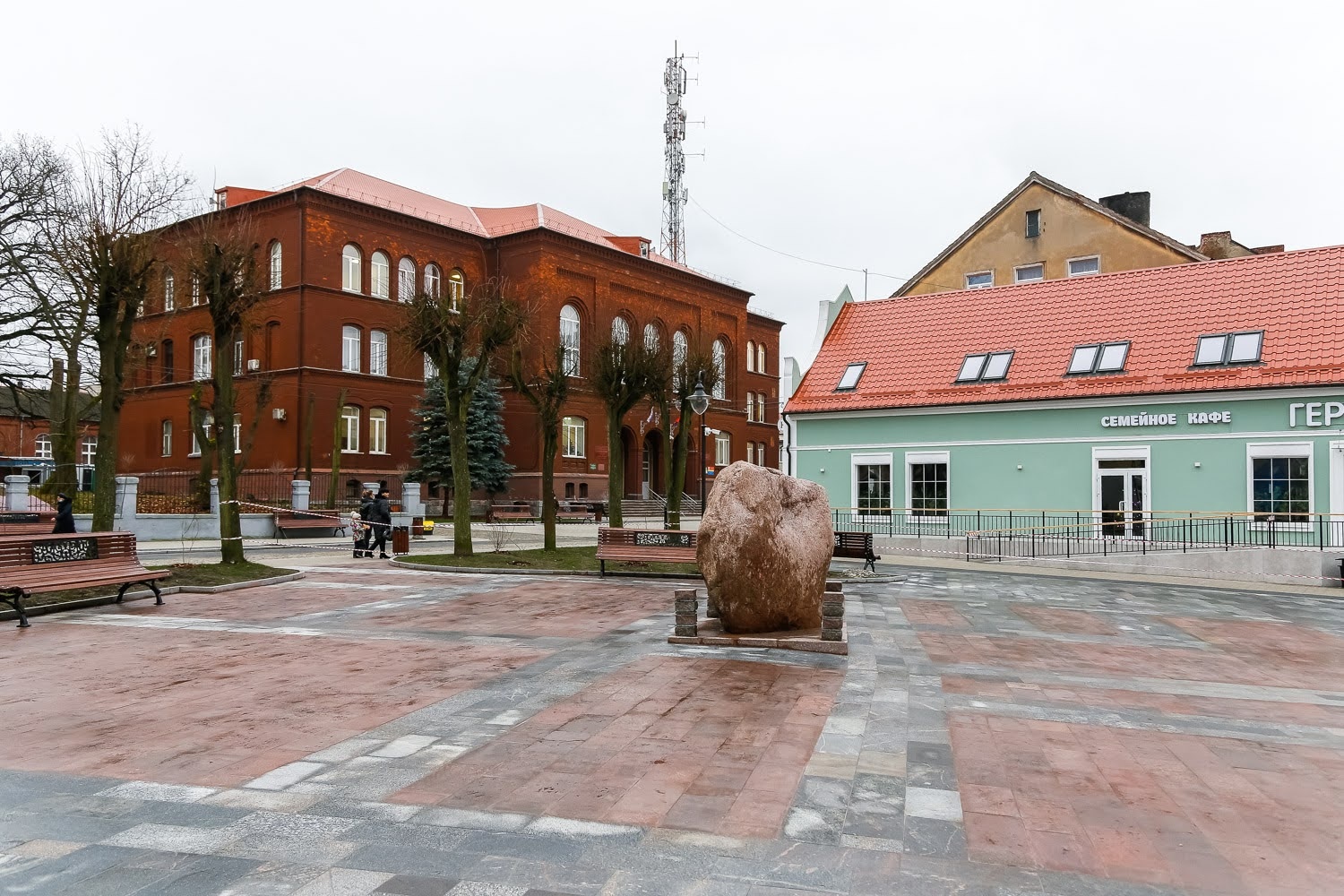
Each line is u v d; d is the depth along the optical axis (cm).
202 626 1113
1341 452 2014
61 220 2216
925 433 2555
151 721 664
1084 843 453
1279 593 1750
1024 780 550
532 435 4853
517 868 412
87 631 1077
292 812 482
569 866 416
